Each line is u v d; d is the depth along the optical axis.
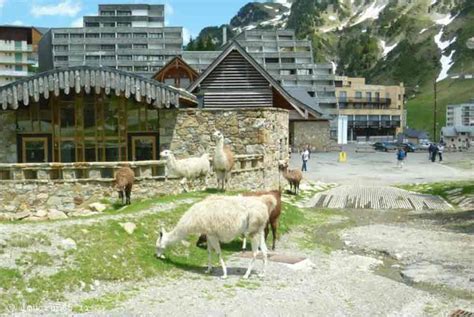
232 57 38.84
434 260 17.66
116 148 29.03
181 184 22.80
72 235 14.92
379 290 14.13
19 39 144.25
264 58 129.50
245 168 26.22
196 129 28.73
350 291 13.94
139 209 19.03
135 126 29.02
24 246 13.74
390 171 48.62
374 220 25.38
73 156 28.92
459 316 12.40
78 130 28.81
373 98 152.12
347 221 25.00
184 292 12.99
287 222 22.84
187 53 122.56
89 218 17.20
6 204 21.75
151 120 29.00
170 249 15.94
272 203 14.92
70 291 12.53
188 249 16.48
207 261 15.94
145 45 133.88
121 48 133.12
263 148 27.91
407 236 21.41
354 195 32.94
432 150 61.59
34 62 145.25
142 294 12.73
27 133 28.64
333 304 12.77
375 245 19.84
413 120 192.50
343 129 65.88
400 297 13.66
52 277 12.74
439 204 30.06
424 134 123.44
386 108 151.75
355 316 12.12
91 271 13.46
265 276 14.67
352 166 54.03
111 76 26.86
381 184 39.06
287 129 33.78
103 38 132.62
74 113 28.80
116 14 165.50
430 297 13.78
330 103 124.06
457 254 18.42
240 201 14.10
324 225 23.81
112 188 22.09
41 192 21.83
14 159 28.59
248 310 11.92
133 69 131.12
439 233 22.00
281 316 11.76
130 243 15.54
